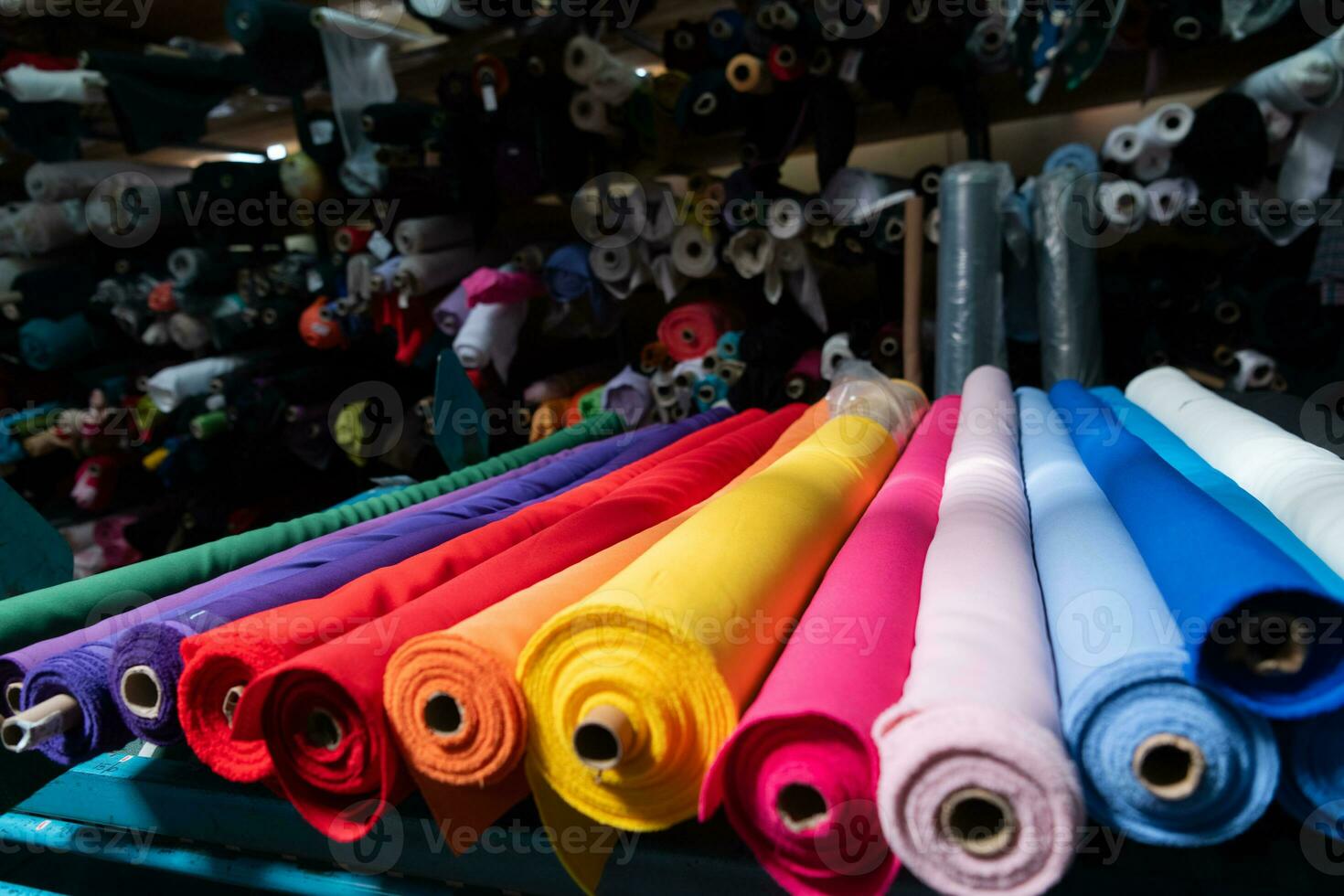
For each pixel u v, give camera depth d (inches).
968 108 88.8
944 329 82.0
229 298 119.1
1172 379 65.7
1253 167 76.8
